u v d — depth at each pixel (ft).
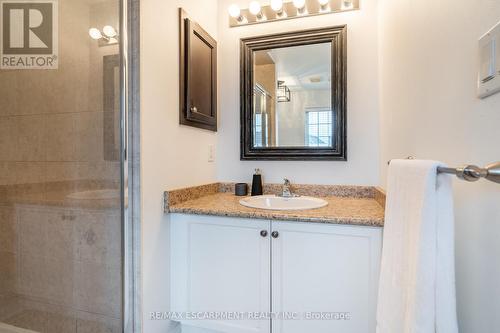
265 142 6.33
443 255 2.19
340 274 4.16
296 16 6.11
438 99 2.89
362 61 5.75
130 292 4.30
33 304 4.74
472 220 2.35
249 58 6.38
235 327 4.64
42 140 4.60
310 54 6.05
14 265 4.81
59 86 4.47
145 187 4.33
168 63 4.84
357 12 5.79
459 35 2.47
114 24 4.16
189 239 4.86
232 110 6.59
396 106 4.41
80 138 4.42
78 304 4.54
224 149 6.62
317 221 4.16
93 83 4.30
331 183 5.97
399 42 4.23
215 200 5.55
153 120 4.49
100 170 4.35
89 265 4.46
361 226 4.04
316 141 6.01
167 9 4.81
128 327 4.28
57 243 4.62
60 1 4.38
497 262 2.02
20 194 4.74
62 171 4.54
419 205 2.35
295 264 4.33
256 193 6.00
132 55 4.22
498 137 1.93
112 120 4.25
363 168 5.76
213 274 4.74
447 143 2.70
